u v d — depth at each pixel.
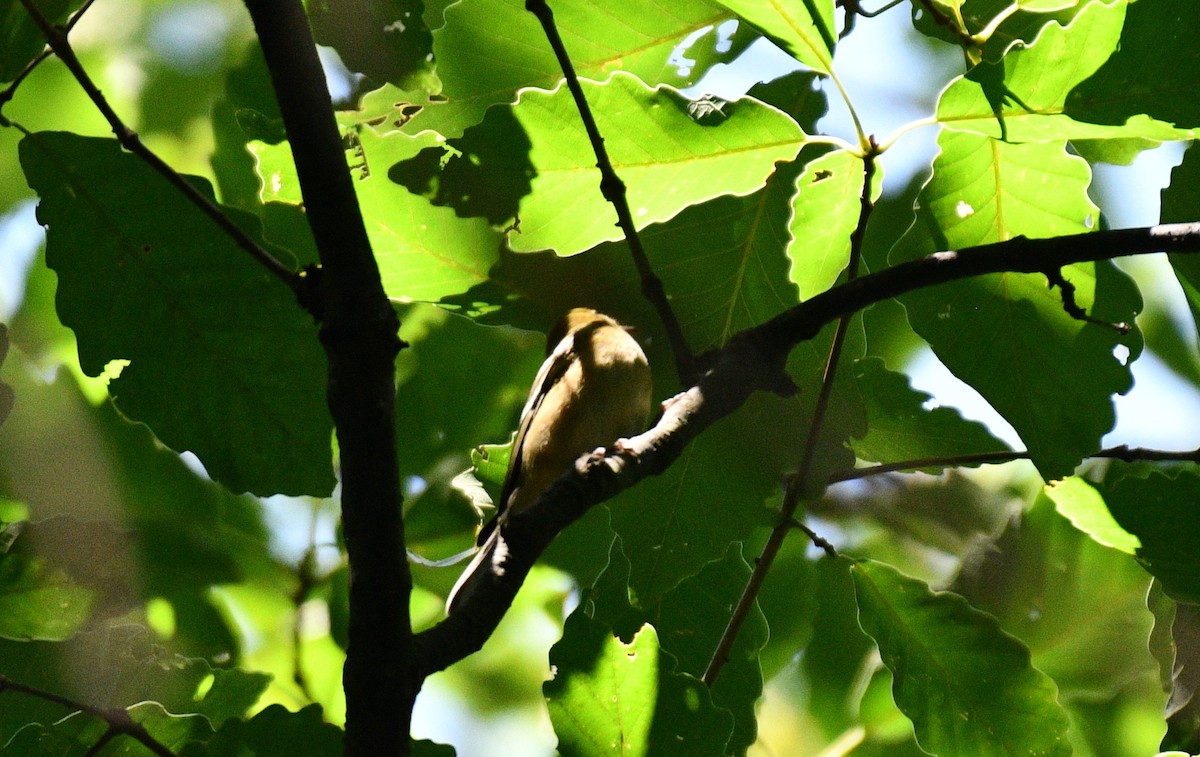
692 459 8.43
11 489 10.45
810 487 8.24
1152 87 6.29
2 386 6.79
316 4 7.87
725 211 8.37
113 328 6.36
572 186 7.38
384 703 5.31
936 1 7.80
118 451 10.77
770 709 12.22
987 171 7.52
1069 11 8.14
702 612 8.81
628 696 6.61
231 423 6.58
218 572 11.14
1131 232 6.54
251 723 6.82
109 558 7.14
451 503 11.12
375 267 5.42
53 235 6.10
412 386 11.29
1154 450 7.77
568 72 6.73
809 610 11.16
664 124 7.01
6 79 5.90
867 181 6.95
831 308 6.91
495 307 8.65
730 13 7.90
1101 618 9.77
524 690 14.23
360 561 5.33
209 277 6.29
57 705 7.73
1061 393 7.79
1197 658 7.94
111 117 5.46
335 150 5.32
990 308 7.80
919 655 8.14
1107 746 10.33
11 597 6.95
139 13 12.16
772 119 6.94
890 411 9.15
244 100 9.65
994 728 8.11
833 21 6.48
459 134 8.40
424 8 8.47
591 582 10.29
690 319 8.70
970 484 11.59
